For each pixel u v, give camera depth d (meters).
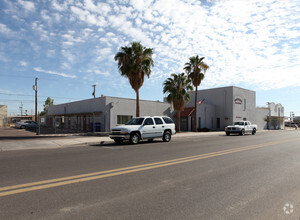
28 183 5.48
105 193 4.81
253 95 44.56
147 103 30.36
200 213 3.86
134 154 10.37
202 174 6.57
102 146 13.92
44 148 13.19
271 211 3.99
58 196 4.58
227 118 38.66
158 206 4.13
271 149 12.68
